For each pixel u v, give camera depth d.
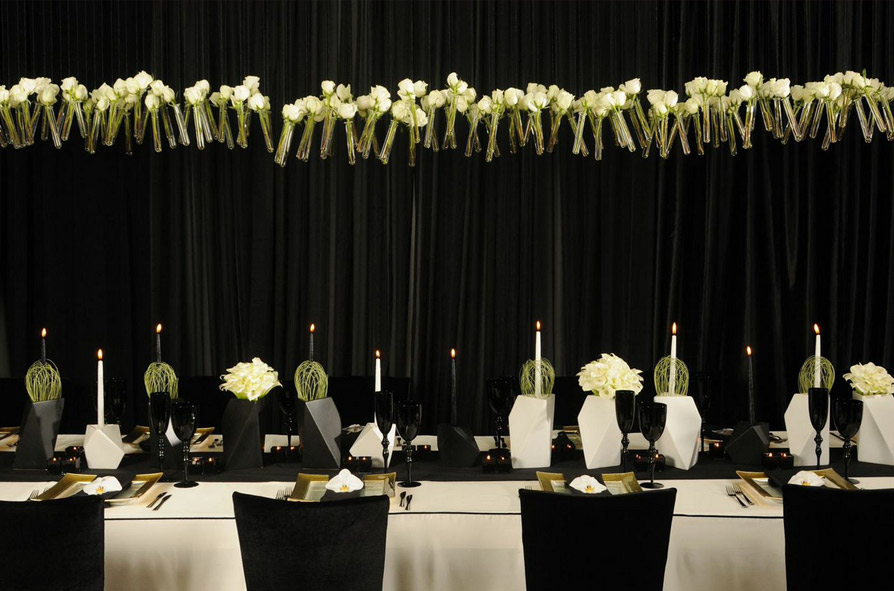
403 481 2.42
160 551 2.08
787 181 4.46
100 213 4.49
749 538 2.09
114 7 4.39
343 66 4.41
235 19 4.40
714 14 4.38
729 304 4.52
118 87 3.06
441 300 4.53
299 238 4.50
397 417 2.31
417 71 4.41
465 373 4.52
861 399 2.62
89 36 4.39
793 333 4.54
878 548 1.81
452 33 4.41
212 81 4.41
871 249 4.47
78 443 2.93
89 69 4.40
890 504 1.80
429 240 4.51
